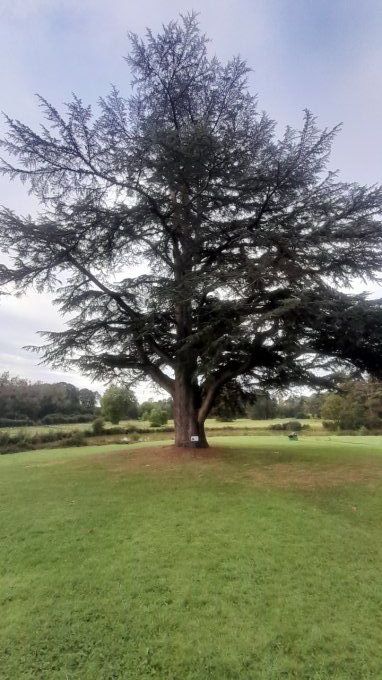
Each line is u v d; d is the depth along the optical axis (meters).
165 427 36.97
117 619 4.07
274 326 10.04
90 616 4.12
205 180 11.30
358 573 4.93
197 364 12.15
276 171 10.24
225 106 11.74
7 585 4.77
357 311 9.14
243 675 3.33
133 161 10.73
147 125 10.45
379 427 40.50
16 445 26.34
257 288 10.55
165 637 3.80
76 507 7.74
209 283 10.22
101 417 38.31
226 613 4.13
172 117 12.48
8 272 10.83
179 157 10.13
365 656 3.51
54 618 4.09
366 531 6.27
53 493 8.89
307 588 4.59
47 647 3.68
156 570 5.04
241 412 15.72
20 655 3.58
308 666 3.42
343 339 10.59
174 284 10.93
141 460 12.23
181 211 11.73
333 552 5.51
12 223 10.12
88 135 10.68
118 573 4.98
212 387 12.95
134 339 11.70
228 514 7.00
